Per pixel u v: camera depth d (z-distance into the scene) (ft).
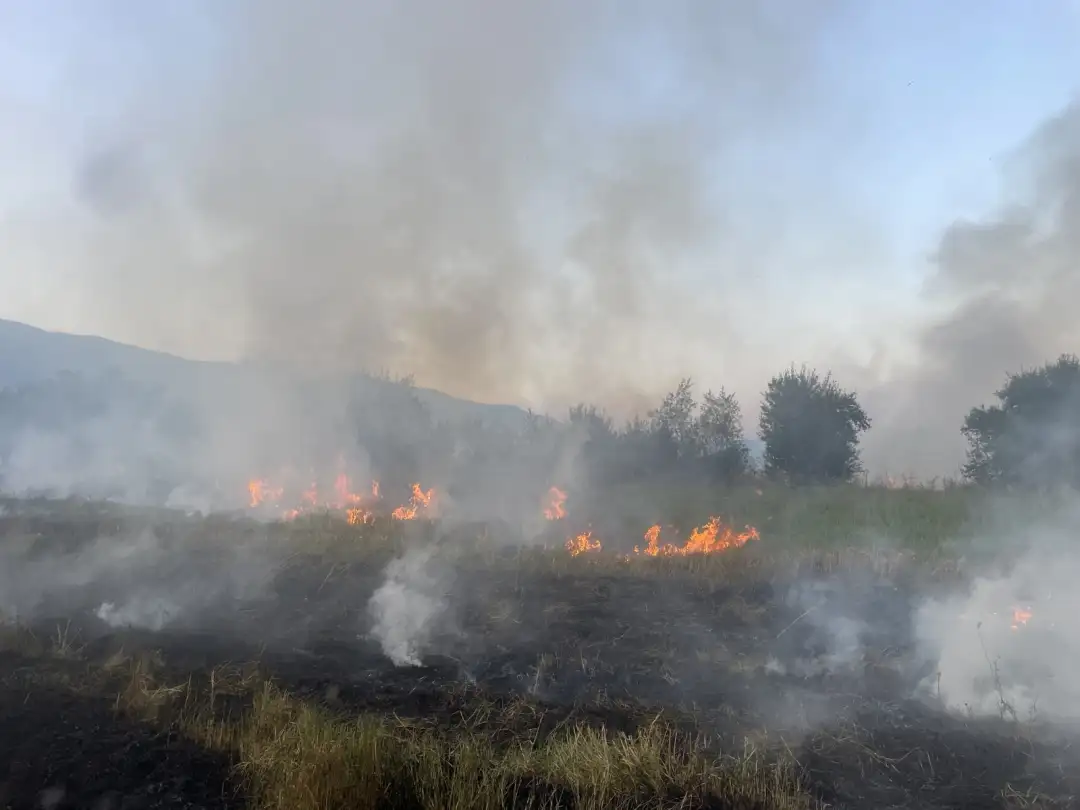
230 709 19.11
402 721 18.88
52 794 14.62
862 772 17.35
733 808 15.48
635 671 23.68
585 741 17.39
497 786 15.33
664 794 15.69
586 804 15.08
